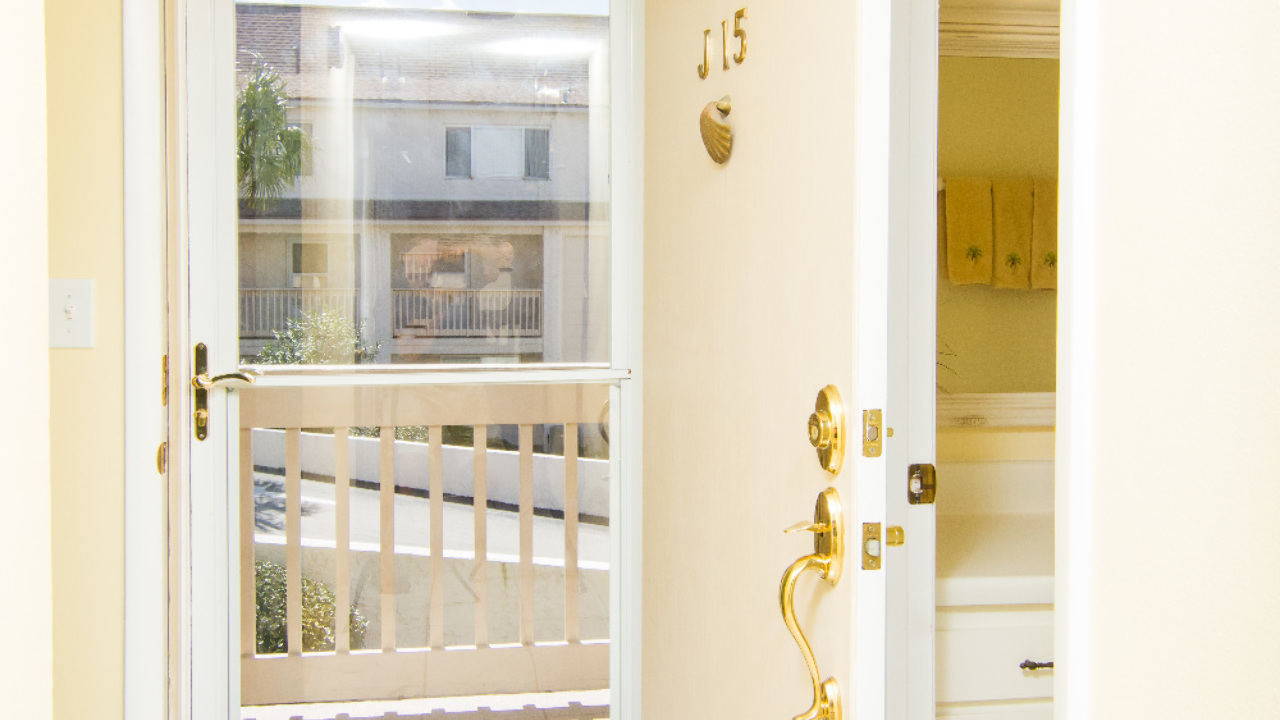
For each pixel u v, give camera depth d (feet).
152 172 5.55
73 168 5.48
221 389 6.76
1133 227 1.97
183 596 6.01
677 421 5.67
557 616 7.38
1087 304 2.13
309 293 6.86
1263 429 1.64
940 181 6.46
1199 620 1.79
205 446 6.70
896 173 4.99
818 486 3.59
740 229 4.48
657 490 6.21
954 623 5.20
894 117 4.98
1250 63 1.67
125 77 5.47
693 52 5.25
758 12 4.19
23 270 2.19
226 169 6.71
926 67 5.00
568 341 7.14
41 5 2.29
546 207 7.06
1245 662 1.69
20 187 2.17
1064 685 2.18
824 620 3.55
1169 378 1.87
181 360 5.95
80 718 5.59
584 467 7.23
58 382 5.51
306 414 6.93
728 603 4.70
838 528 3.36
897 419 4.97
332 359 6.93
